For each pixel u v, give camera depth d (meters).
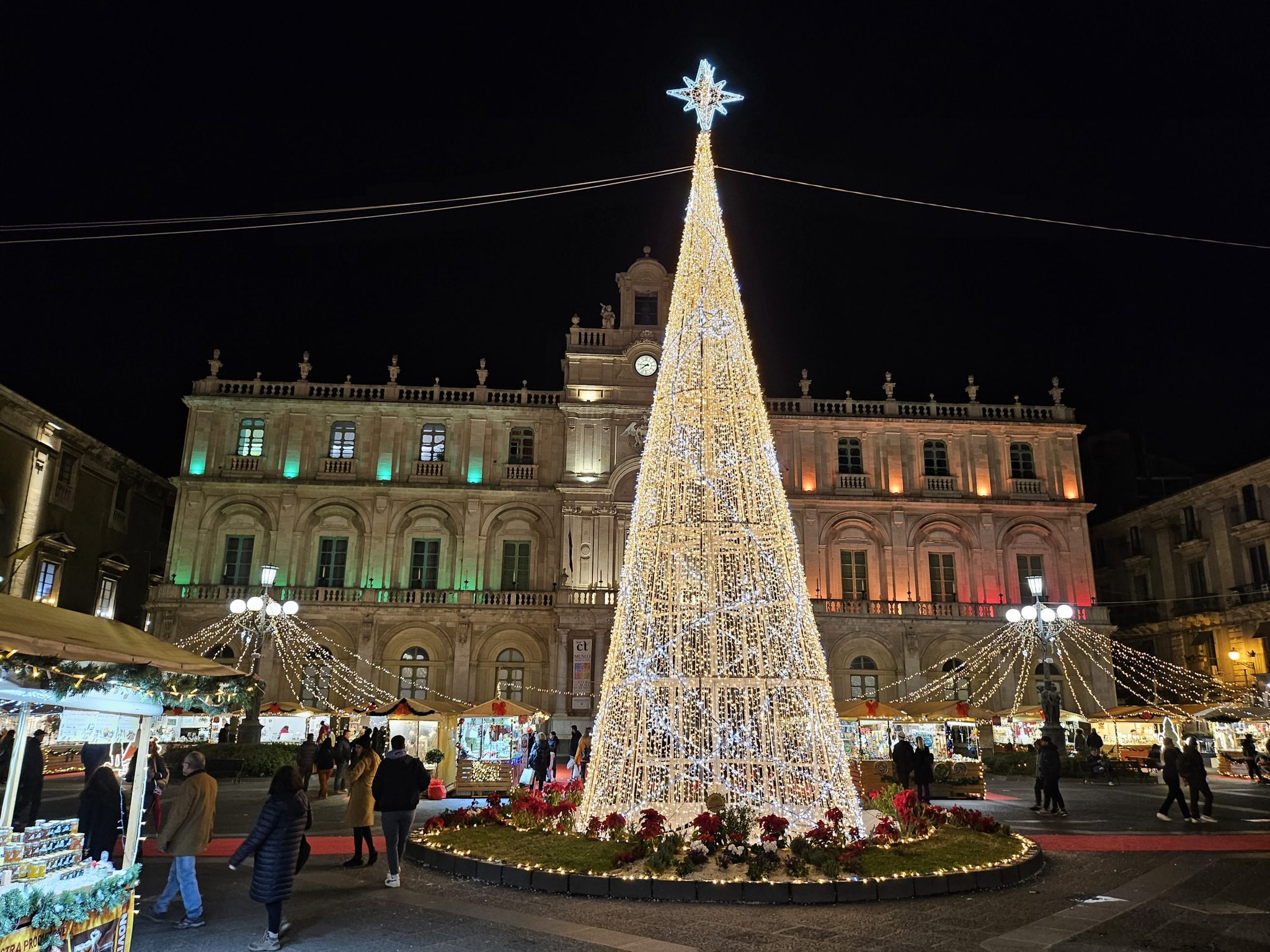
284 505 49.12
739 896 11.58
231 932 10.34
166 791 26.61
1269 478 47.00
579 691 46.12
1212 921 10.93
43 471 40.56
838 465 51.81
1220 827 19.83
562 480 49.09
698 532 13.67
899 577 50.06
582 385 50.47
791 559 13.97
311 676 46.94
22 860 8.02
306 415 50.50
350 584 48.69
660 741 13.54
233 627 46.66
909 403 53.31
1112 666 49.47
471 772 28.58
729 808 12.97
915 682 48.19
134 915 10.66
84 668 8.83
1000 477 52.12
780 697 13.57
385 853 15.66
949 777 27.45
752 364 14.73
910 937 10.08
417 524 49.88
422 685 47.56
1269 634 45.66
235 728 36.25
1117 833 18.83
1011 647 49.06
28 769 13.73
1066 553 51.03
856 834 12.99
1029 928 10.48
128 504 49.12
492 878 12.84
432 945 9.73
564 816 14.84
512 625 48.09
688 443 14.02
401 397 52.00
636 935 10.09
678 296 14.88
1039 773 23.05
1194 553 51.81
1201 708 39.22
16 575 38.47
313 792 28.48
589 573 48.00
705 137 15.71
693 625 13.26
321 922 10.73
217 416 50.09
